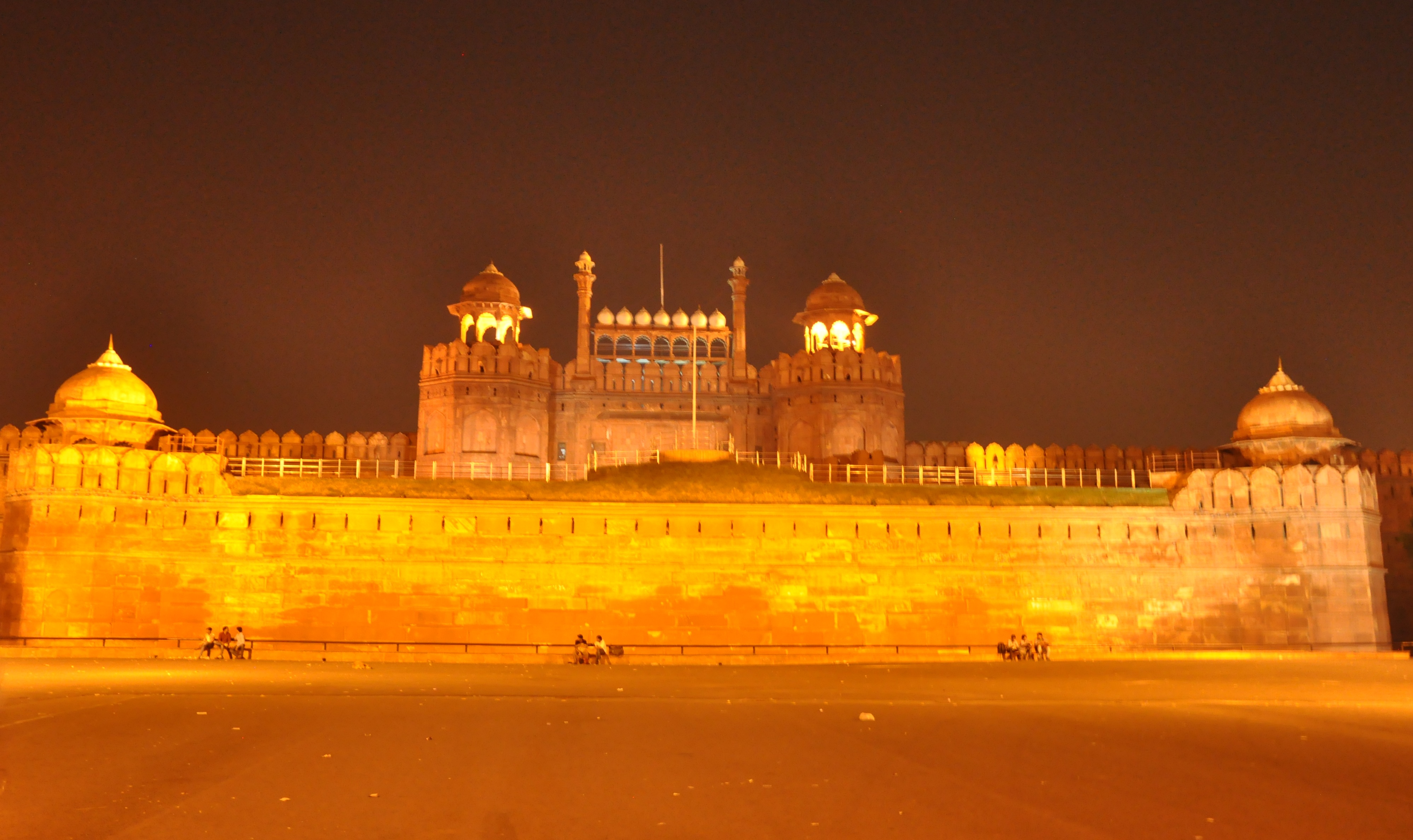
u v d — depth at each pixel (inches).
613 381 2447.1
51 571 1608.0
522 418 2316.7
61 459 1637.6
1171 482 2038.6
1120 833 414.9
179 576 1657.2
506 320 2432.3
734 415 2455.7
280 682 1055.0
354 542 1695.4
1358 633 1758.1
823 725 726.5
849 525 1776.6
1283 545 1793.8
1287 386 2089.1
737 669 1401.3
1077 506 1813.5
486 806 461.7
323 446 2253.9
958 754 594.9
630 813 448.8
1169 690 1004.6
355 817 441.4
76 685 981.8
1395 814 447.5
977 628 1763.0
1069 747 622.8
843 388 2379.4
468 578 1702.8
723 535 1752.0
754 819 438.9
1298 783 511.5
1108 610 1784.0
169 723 709.3
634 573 1728.6
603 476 1952.5
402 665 1457.9
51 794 480.1
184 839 403.9
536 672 1296.8
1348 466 1985.7
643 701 883.4
